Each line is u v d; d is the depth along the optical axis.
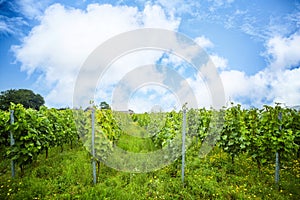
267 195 4.79
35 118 6.34
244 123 7.00
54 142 8.41
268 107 5.77
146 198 4.78
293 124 6.45
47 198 4.66
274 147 5.45
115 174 6.31
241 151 6.89
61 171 6.24
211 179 5.69
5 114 8.54
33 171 6.11
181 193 4.88
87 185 5.34
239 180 5.62
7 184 5.31
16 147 5.74
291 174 6.15
